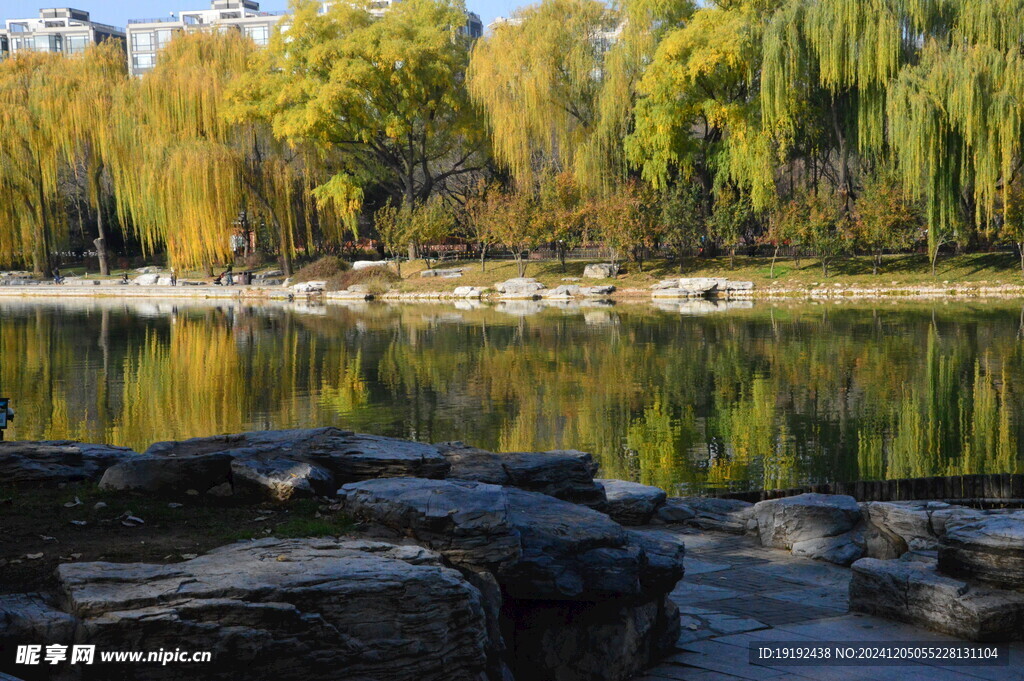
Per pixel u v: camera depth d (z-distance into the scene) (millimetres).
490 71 70312
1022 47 52875
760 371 29922
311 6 74438
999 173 58375
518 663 7148
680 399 25328
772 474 17125
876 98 57469
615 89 66938
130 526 7418
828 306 53250
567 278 69688
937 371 28953
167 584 5758
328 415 23875
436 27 75500
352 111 73812
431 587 6066
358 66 71438
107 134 75250
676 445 19719
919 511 10383
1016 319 43031
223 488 8602
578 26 69188
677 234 66312
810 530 10875
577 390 27219
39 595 5781
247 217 82688
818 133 63250
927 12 55281
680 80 62594
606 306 58562
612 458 18594
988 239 63656
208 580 5809
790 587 9461
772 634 7918
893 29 54906
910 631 7938
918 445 19297
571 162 72938
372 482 7750
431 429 21828
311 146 77812
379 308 60969
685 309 54344
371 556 6344
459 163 81625
